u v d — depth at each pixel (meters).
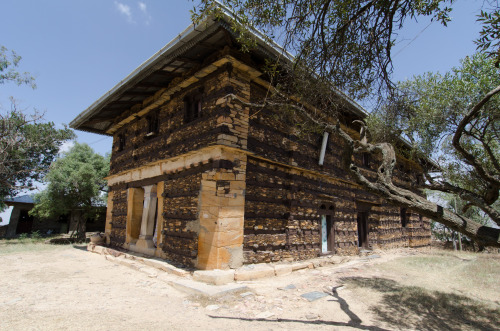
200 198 8.79
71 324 4.75
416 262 11.83
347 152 4.80
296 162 10.70
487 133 7.70
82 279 8.04
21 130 21.20
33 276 8.32
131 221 12.59
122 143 15.06
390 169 4.79
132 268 9.53
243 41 5.67
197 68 9.86
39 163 24.55
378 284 7.87
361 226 15.38
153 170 11.52
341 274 8.97
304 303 6.12
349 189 13.95
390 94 5.59
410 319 5.47
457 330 5.08
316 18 4.91
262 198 9.47
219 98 8.91
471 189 8.37
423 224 21.89
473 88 7.53
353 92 5.68
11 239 22.08
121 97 12.14
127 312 5.44
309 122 6.81
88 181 19.69
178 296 6.57
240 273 7.62
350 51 5.27
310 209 11.18
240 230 8.48
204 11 5.05
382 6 4.55
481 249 21.33
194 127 9.63
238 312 5.56
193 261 8.59
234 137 8.69
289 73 6.41
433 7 4.39
